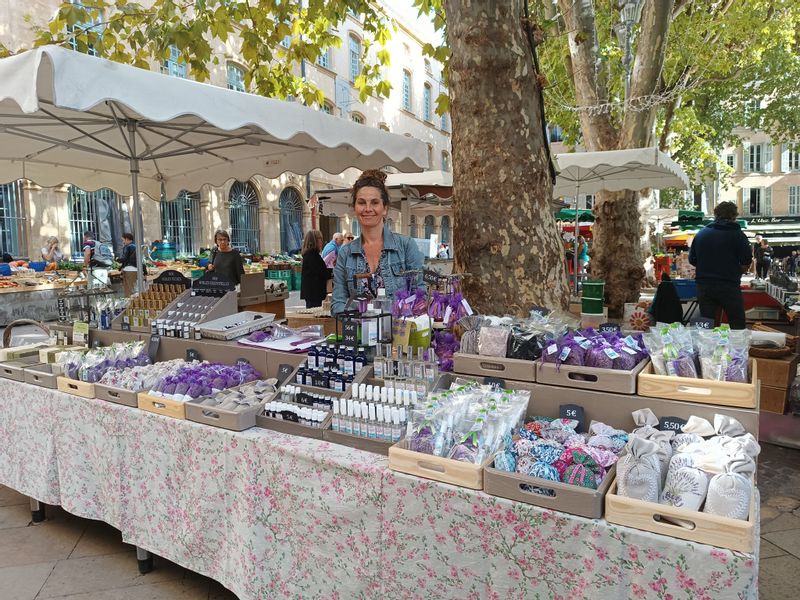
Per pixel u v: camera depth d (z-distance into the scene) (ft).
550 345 7.23
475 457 5.71
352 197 10.40
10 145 16.49
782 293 22.33
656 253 57.57
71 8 16.90
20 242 43.75
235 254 24.02
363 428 6.68
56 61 7.68
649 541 4.59
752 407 6.00
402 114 93.40
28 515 10.69
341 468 6.27
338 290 10.46
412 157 14.58
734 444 5.22
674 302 18.80
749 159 125.29
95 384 9.05
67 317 13.48
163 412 8.11
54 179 19.57
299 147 17.10
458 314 9.20
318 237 23.06
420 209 32.65
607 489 5.12
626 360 6.81
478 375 7.63
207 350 10.53
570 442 6.01
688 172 59.16
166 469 8.04
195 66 19.49
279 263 51.65
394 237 10.49
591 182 25.46
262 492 6.99
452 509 5.56
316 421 7.16
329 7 21.13
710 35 36.86
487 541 5.40
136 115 14.01
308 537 6.66
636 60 25.64
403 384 7.41
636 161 18.51
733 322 17.67
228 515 7.43
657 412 6.50
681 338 6.90
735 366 6.26
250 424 7.50
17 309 30.66
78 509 9.30
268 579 7.07
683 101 45.83
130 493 8.57
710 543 4.40
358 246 10.48
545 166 11.21
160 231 54.34
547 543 5.07
